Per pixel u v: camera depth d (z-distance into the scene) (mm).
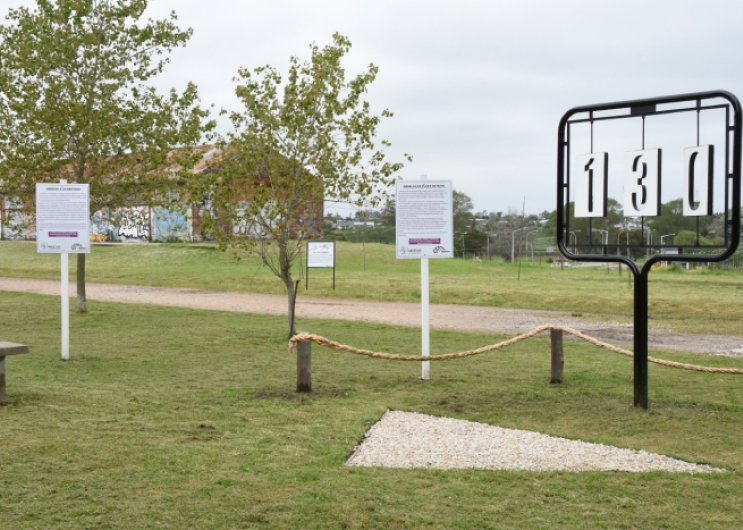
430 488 5828
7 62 19000
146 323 18266
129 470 6098
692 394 10055
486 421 8281
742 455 7027
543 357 13641
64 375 10883
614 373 11672
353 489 5711
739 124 7762
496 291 28438
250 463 6371
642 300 8844
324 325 18750
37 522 4922
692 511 5410
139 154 20062
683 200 8203
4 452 6539
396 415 8531
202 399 9250
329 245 28438
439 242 11047
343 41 14930
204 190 15352
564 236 9203
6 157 19203
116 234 53188
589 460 6715
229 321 19109
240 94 14703
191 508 5242
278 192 15133
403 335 16875
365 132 15008
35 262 44500
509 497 5645
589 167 8828
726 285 34562
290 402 9133
